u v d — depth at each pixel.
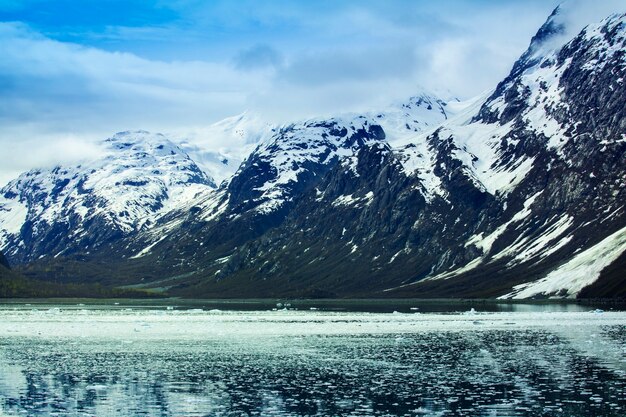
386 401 91.62
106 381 106.62
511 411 85.38
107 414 85.50
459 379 106.00
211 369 117.25
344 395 95.50
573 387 98.69
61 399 93.81
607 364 117.75
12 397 95.06
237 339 164.12
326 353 137.00
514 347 143.12
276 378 108.50
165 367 119.81
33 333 183.38
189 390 99.56
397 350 141.00
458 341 156.12
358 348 144.75
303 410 87.25
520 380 104.31
